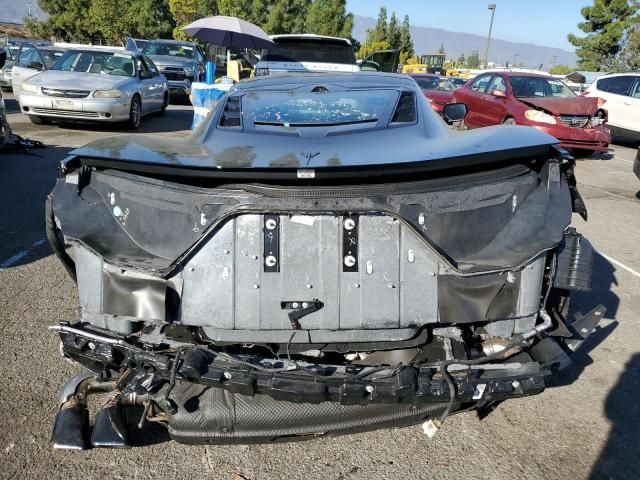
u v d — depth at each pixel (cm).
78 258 247
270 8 4809
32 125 1251
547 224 247
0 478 246
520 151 243
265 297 237
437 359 246
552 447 273
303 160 238
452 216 241
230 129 312
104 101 1154
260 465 259
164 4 5744
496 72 1290
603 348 371
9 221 591
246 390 218
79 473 251
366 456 266
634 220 706
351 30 5125
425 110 335
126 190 247
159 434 278
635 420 295
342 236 236
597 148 1117
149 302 236
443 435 281
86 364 250
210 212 238
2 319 387
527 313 245
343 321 238
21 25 7344
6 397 301
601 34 3516
